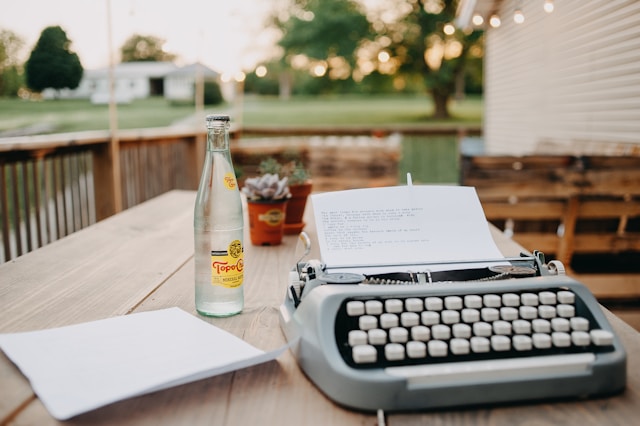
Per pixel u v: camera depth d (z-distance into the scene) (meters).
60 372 0.79
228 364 0.80
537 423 0.71
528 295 0.86
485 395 0.75
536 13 6.50
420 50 20.33
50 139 3.38
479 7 7.67
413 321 0.80
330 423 0.71
